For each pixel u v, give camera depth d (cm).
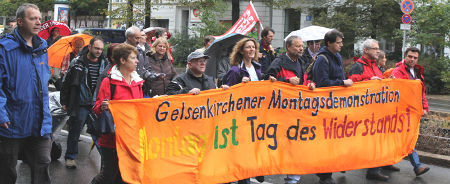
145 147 483
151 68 751
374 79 661
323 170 615
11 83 456
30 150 486
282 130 585
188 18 3400
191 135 513
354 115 639
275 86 574
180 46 2895
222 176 536
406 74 717
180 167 504
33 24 459
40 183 487
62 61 863
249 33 1368
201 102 518
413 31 1878
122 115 471
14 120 459
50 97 748
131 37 709
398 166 780
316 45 888
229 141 543
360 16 2052
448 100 1723
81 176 664
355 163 643
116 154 491
